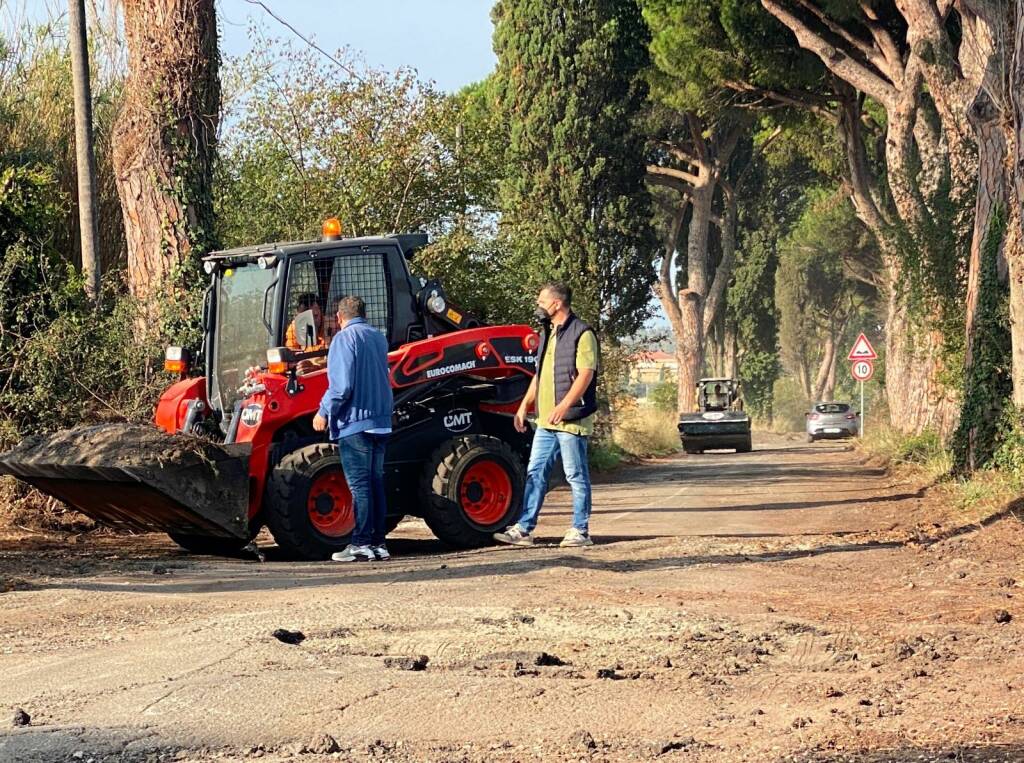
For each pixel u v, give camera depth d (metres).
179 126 14.83
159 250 14.71
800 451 37.72
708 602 6.95
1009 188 13.96
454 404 11.30
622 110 36.47
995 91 14.95
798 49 28.41
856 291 69.62
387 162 18.64
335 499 10.18
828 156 38.00
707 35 29.41
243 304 11.06
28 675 5.12
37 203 13.84
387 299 11.16
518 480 11.09
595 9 36.44
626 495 17.64
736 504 15.27
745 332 63.19
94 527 12.39
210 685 4.79
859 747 3.87
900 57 25.09
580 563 8.80
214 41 15.20
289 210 18.86
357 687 4.75
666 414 44.94
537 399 10.58
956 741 3.90
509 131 36.28
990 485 13.28
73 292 13.66
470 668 5.18
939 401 23.00
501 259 19.59
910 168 24.28
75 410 12.93
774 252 61.84
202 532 10.13
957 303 19.05
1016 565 8.39
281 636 5.87
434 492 10.76
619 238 36.50
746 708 4.44
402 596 7.18
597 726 4.20
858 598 7.12
